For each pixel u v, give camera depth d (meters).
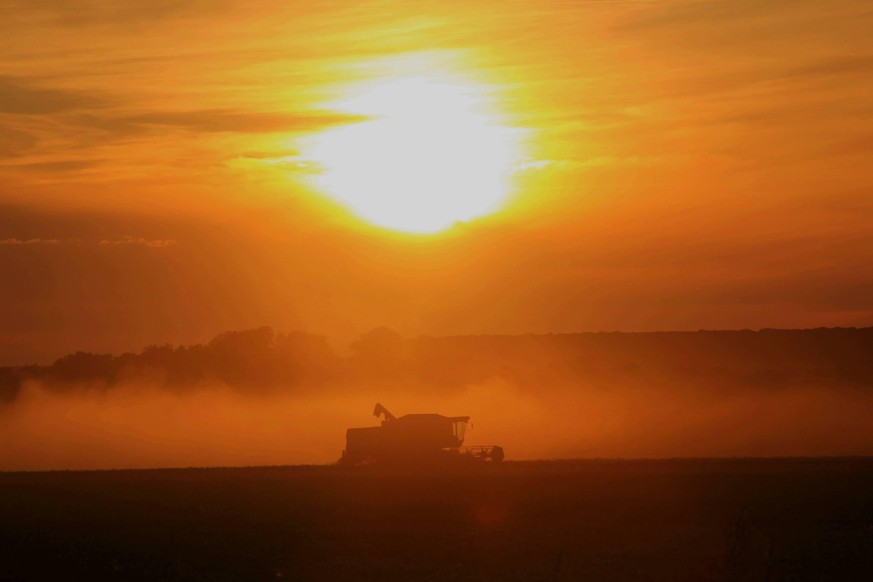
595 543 145.38
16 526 156.88
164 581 132.25
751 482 178.38
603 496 171.25
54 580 133.38
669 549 140.62
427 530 154.62
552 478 185.50
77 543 147.88
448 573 132.38
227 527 156.38
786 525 152.25
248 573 134.62
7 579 133.62
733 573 127.94
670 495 170.75
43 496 176.88
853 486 174.75
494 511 165.12
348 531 154.25
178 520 160.38
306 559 140.62
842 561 132.25
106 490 181.38
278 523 158.62
